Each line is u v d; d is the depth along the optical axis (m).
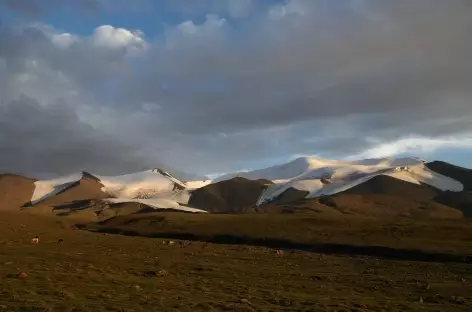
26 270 34.41
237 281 38.16
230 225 159.50
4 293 24.92
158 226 179.38
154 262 48.69
